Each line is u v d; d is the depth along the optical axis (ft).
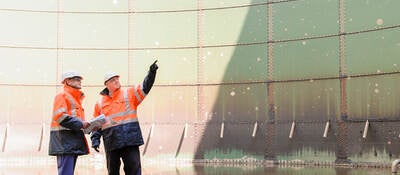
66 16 58.95
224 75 56.90
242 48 56.49
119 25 59.21
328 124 51.75
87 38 59.00
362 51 50.57
